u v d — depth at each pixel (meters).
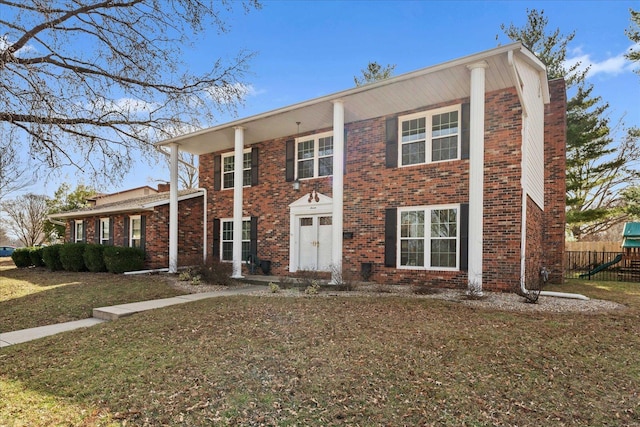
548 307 7.35
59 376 4.28
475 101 8.33
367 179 11.66
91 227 19.28
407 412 3.43
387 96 10.13
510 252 9.06
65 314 8.01
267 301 8.01
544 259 12.74
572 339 5.38
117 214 17.59
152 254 15.52
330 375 4.20
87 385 4.01
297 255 13.36
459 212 10.01
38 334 6.30
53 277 14.38
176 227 14.53
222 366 4.46
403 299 8.05
